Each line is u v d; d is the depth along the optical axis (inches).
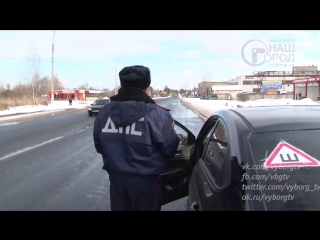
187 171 148.7
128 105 90.7
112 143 91.9
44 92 3550.7
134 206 93.3
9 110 1323.8
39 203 180.7
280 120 92.4
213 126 123.6
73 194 198.1
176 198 144.4
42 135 506.0
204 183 97.2
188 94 5610.2
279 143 80.7
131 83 93.1
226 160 82.7
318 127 87.6
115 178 93.3
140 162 90.7
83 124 710.5
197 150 143.3
